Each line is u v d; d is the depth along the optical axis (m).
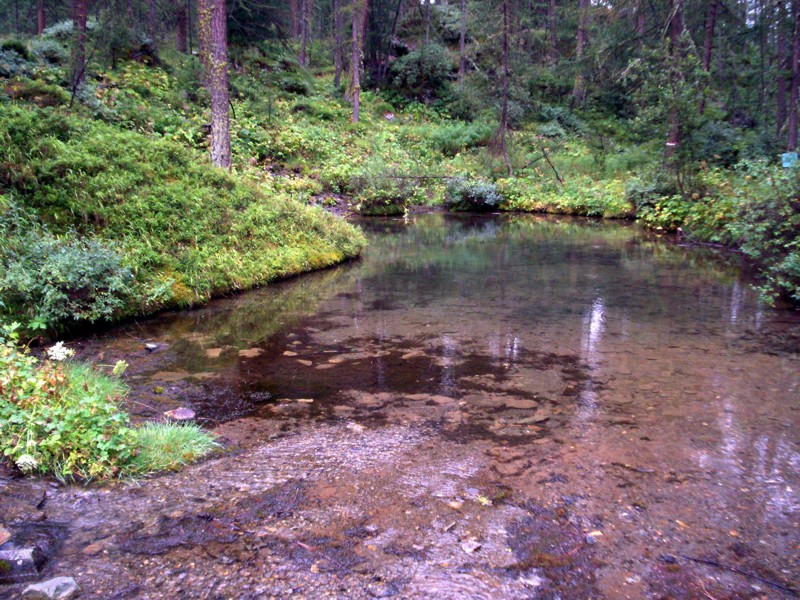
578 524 2.81
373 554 2.55
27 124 8.12
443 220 17.81
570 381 4.84
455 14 37.91
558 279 9.32
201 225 8.57
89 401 3.32
